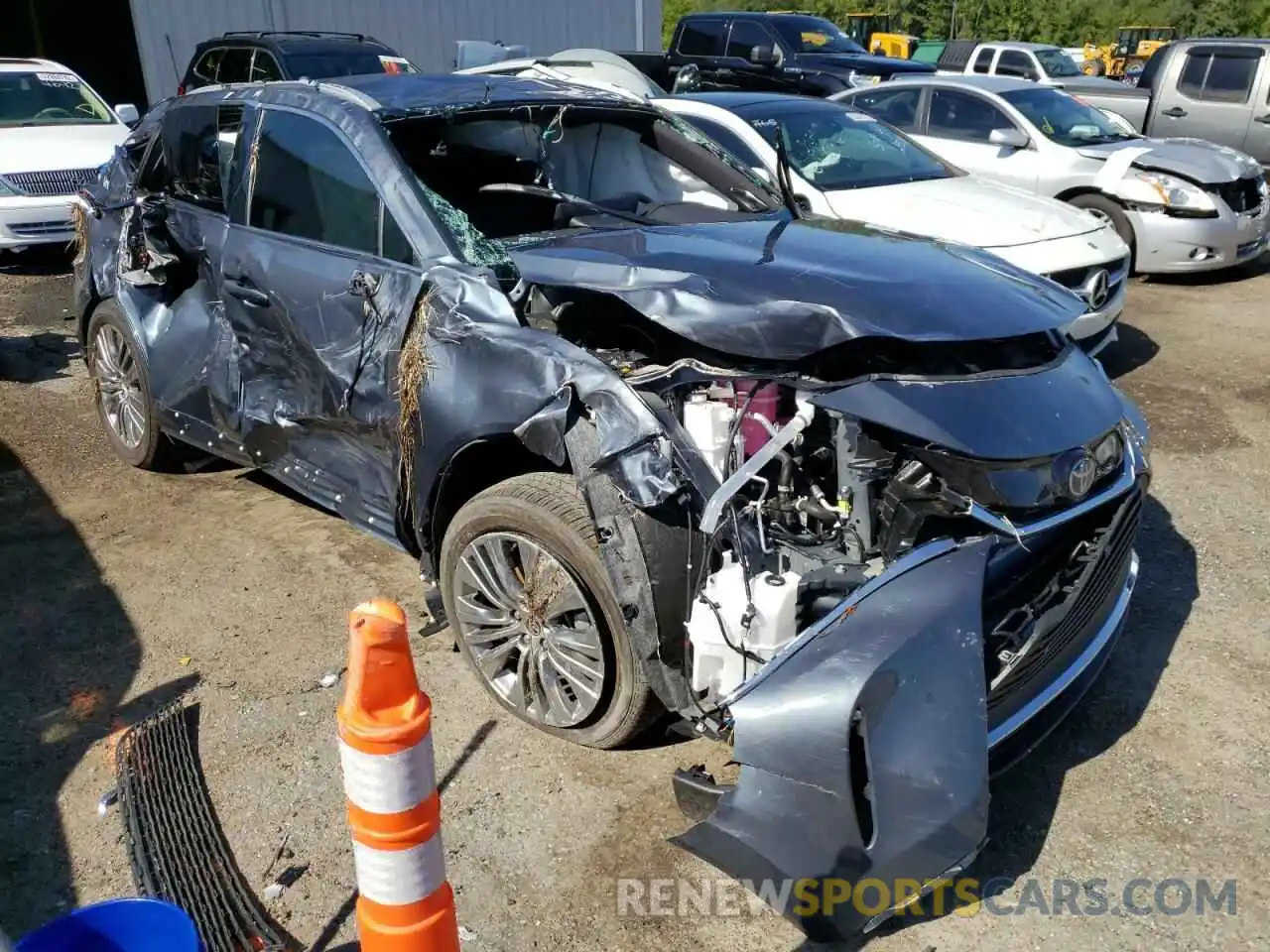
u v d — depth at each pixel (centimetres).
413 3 1645
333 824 288
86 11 1762
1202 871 275
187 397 452
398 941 182
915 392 283
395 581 420
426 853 181
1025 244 632
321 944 249
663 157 470
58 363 701
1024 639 269
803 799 236
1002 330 299
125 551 442
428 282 335
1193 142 970
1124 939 254
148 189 495
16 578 418
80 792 300
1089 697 349
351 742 174
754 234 376
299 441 397
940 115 970
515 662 330
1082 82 1356
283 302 386
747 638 253
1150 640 384
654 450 264
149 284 461
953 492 267
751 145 691
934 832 239
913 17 6047
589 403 277
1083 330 652
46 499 494
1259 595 416
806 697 238
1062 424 290
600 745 309
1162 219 884
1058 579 283
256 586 414
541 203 443
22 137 952
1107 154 909
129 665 360
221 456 448
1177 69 1219
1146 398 654
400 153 379
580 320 336
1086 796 303
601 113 448
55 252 973
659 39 1981
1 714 333
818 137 720
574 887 268
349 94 402
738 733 241
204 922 248
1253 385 678
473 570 325
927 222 645
